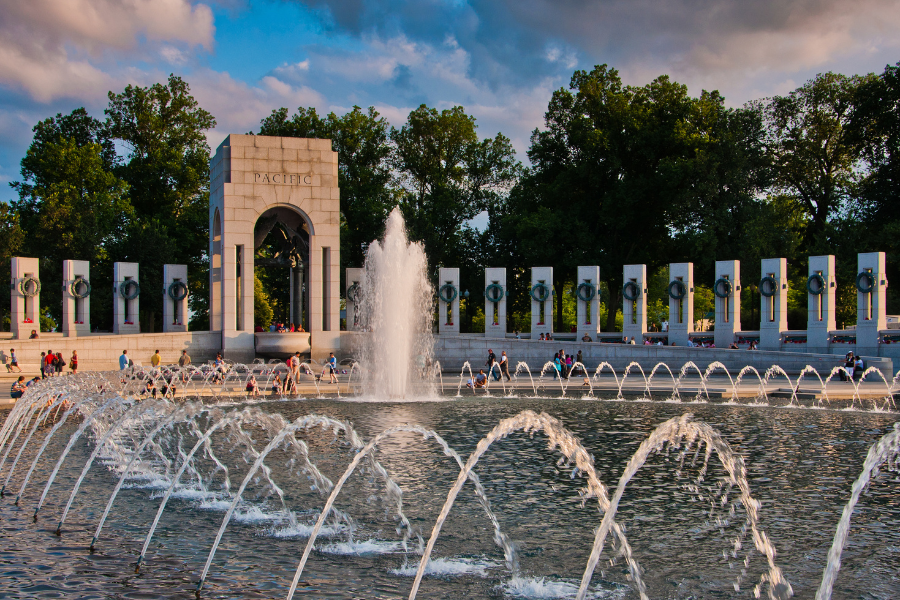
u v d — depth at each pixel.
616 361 38.78
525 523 10.26
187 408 14.38
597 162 51.84
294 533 9.99
